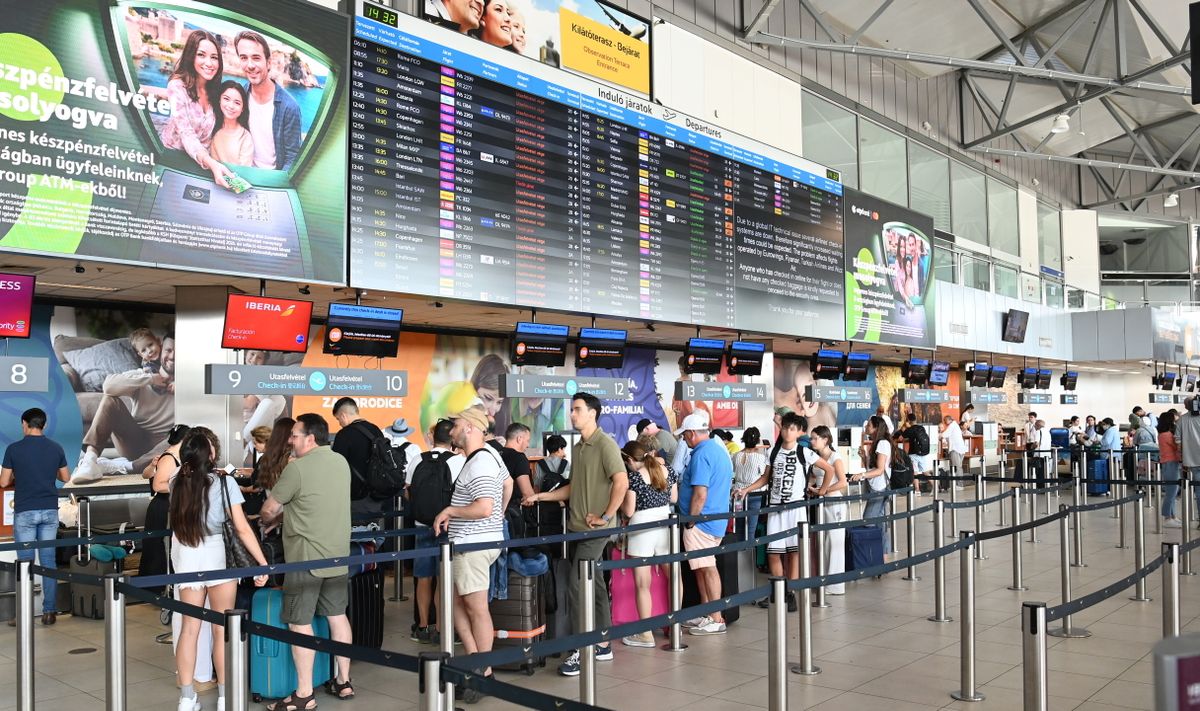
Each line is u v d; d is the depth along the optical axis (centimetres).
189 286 769
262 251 659
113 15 592
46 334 830
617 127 962
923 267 1511
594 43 1023
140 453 884
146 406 890
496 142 833
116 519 857
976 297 1900
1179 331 2425
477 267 807
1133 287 2867
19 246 545
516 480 639
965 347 1831
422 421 1082
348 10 730
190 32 628
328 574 464
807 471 826
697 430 664
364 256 723
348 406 637
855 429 1828
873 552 845
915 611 709
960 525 1255
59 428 831
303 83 691
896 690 500
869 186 1656
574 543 603
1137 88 1506
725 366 1431
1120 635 622
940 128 1975
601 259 931
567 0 999
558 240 884
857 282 1333
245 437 921
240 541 486
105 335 865
